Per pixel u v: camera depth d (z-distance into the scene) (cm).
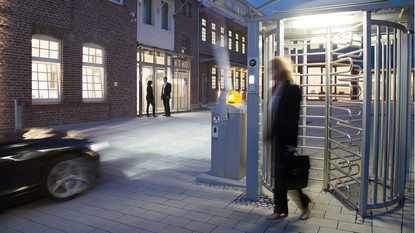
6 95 1037
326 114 516
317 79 3019
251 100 475
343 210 444
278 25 451
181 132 1202
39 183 466
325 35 525
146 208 464
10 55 1043
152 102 1723
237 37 3164
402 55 459
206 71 2625
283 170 401
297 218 420
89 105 1344
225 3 467
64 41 1225
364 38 399
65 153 497
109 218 429
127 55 1559
